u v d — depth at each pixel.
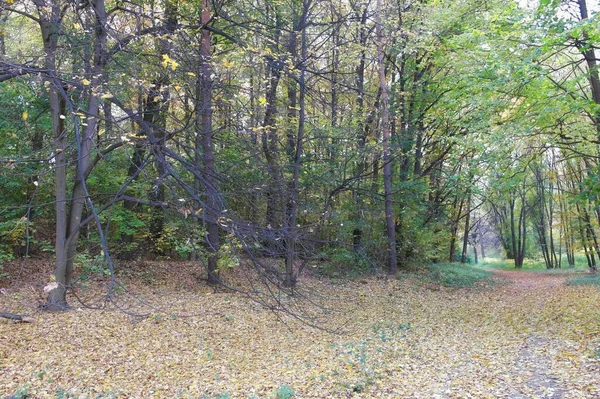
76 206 10.98
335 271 19.06
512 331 11.05
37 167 11.37
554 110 10.09
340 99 15.25
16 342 8.68
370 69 22.02
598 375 6.96
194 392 7.05
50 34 8.75
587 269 31.06
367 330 11.54
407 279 20.03
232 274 15.98
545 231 41.78
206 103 6.48
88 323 10.17
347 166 18.50
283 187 7.37
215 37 12.55
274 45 9.48
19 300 11.51
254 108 7.75
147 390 7.12
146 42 8.26
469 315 13.61
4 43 12.43
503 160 11.39
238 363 8.66
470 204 34.78
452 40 10.90
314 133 15.59
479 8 14.95
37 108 11.92
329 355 9.15
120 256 16.55
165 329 10.37
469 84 10.99
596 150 11.86
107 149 8.71
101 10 8.52
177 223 13.60
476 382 7.18
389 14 15.90
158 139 5.36
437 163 21.50
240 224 5.09
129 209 15.35
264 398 6.72
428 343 10.09
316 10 14.29
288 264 12.26
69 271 11.21
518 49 9.97
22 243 13.68
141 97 7.55
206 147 6.75
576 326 10.77
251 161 7.70
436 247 24.03
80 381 7.27
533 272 31.80
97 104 7.36
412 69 20.91
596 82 11.17
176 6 10.62
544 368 7.70
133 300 12.45
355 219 18.91
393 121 20.20
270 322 11.58
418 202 21.66
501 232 45.94
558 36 8.86
